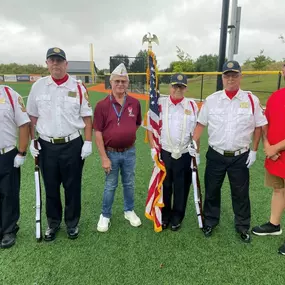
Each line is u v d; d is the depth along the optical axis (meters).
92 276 2.45
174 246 2.88
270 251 2.80
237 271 2.51
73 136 2.79
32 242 2.93
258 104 2.75
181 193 3.10
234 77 2.62
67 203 3.02
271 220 3.06
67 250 2.80
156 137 2.95
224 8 5.92
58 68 2.58
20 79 38.62
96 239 3.00
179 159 2.98
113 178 3.09
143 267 2.56
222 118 2.76
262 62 22.69
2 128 2.61
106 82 21.53
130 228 3.23
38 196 2.94
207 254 2.75
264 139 2.90
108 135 2.91
